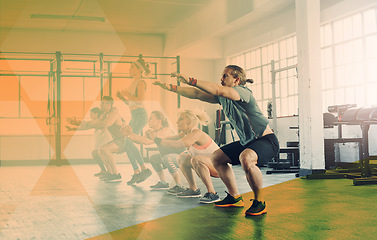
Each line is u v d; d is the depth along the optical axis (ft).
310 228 8.16
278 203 11.51
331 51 29.71
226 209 10.34
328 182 17.44
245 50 38.70
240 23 37.35
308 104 20.08
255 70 38.65
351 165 25.25
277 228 8.16
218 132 40.60
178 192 13.06
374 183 16.42
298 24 20.67
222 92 8.85
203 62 42.98
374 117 17.65
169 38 38.58
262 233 7.74
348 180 18.22
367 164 17.63
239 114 9.35
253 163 9.37
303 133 20.33
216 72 43.09
